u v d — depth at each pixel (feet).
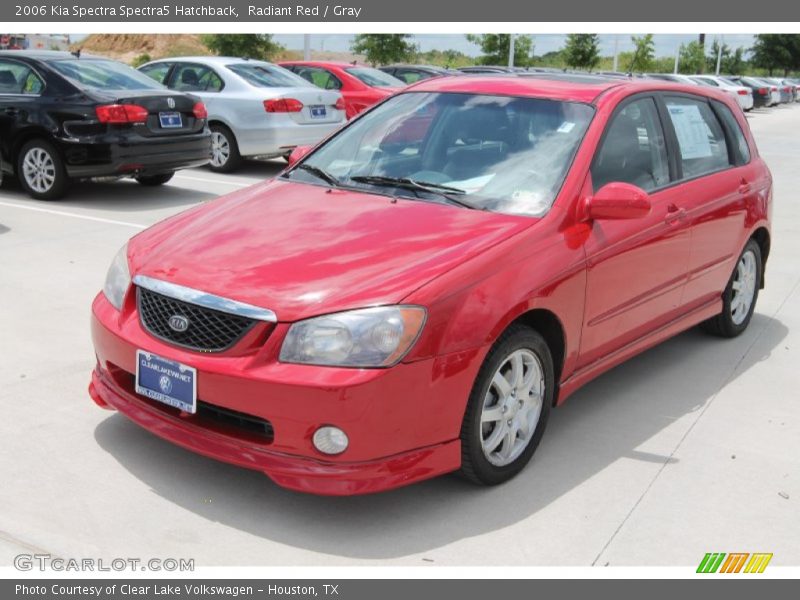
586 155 13.42
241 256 11.55
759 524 11.51
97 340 12.09
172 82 40.09
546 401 12.57
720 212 16.63
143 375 11.25
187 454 12.44
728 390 15.99
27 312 18.08
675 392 15.78
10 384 14.48
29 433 12.79
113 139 28.73
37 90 29.66
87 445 12.53
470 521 11.20
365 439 10.29
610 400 15.28
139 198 31.53
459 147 14.06
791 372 17.06
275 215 12.84
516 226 12.18
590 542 10.89
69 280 20.45
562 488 12.13
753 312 19.94
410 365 10.36
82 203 29.99
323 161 14.90
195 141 31.19
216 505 11.25
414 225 12.18
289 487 10.40
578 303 12.69
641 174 14.75
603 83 15.34
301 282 10.81
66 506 11.00
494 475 11.84
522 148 13.73
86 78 30.01
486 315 10.97
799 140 70.95
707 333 18.99
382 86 49.11
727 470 12.91
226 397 10.50
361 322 10.29
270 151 38.22
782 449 13.69
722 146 17.79
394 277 10.81
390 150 14.53
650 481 12.45
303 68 49.65
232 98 38.24
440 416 10.77
